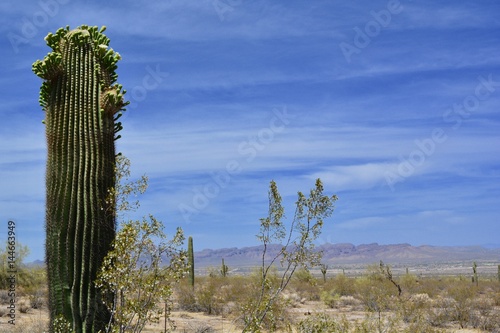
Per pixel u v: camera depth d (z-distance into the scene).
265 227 8.50
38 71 8.80
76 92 8.72
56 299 8.14
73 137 8.47
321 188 8.51
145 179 8.50
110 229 8.39
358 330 11.86
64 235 8.20
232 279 36.41
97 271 8.11
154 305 7.58
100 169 8.47
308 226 8.48
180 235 7.62
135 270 7.47
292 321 12.71
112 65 9.22
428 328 13.98
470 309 20.27
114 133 9.02
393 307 17.59
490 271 131.38
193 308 21.77
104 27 9.45
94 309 8.08
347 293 33.09
